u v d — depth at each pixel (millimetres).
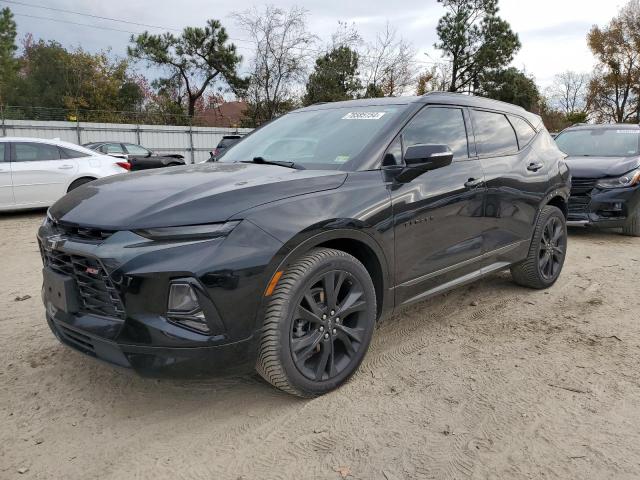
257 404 2875
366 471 2307
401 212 3174
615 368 3277
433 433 2584
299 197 2752
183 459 2418
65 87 38375
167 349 2385
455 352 3543
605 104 48594
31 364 3355
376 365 3336
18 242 7410
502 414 2754
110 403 2906
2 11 45094
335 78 32719
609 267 5855
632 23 44875
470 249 3814
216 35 35000
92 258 2484
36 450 2484
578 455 2404
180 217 2453
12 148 9500
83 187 3152
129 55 35750
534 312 4336
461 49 38812
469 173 3775
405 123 3445
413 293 3404
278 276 2574
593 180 7375
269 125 4219
